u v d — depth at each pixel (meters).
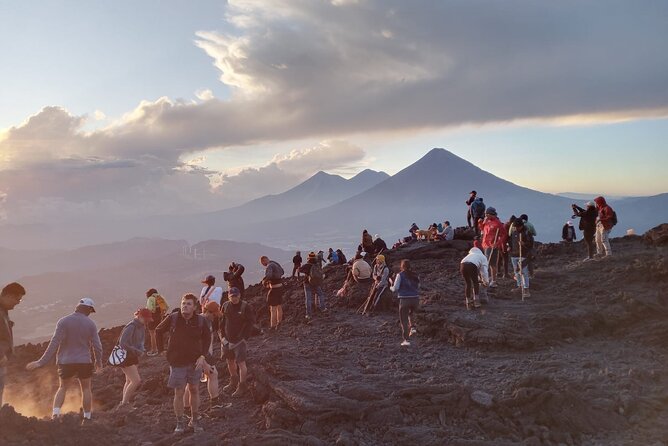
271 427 9.20
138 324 10.48
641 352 12.29
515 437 9.01
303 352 13.16
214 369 10.27
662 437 8.83
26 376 15.52
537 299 16.22
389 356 12.92
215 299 14.27
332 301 19.80
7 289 8.39
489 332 13.21
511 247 17.22
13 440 7.69
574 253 23.78
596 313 14.02
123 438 8.70
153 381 11.80
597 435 9.09
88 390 9.17
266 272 16.20
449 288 19.12
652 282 15.92
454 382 10.45
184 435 8.75
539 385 10.09
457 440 8.64
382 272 18.11
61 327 8.91
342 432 8.81
